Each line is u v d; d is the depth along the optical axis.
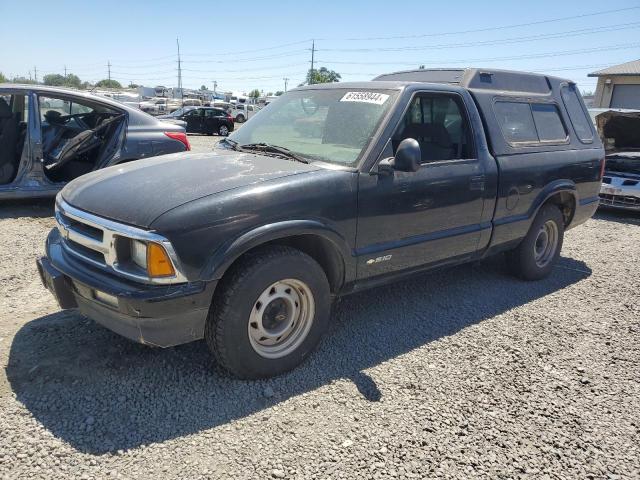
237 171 3.26
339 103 4.00
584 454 2.69
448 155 4.12
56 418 2.69
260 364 3.12
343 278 3.52
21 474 2.31
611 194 9.14
